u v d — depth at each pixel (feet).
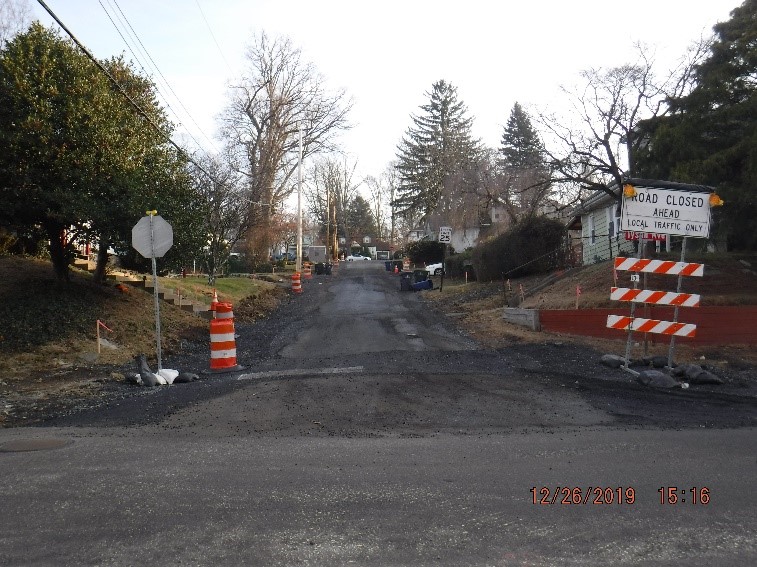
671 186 43.47
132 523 18.30
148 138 71.46
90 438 28.40
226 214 110.52
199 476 22.53
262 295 110.01
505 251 107.65
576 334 58.59
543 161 85.61
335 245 289.33
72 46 63.21
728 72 59.41
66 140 59.57
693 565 15.74
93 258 85.56
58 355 51.57
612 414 32.30
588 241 117.19
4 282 65.05
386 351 53.83
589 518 18.67
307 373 43.96
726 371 44.60
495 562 15.84
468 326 69.10
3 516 18.86
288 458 24.72
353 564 15.72
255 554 16.29
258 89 157.79
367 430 29.30
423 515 18.83
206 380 44.27
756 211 56.65
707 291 61.72
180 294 82.33
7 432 30.12
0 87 57.77
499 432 28.84
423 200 227.61
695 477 22.31
